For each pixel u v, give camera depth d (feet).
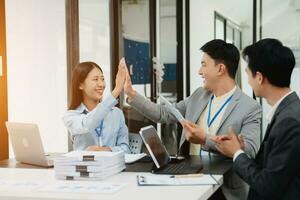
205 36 18.20
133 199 5.75
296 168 5.41
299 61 15.58
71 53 14.10
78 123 9.15
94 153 7.57
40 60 15.33
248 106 8.45
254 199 6.10
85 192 6.19
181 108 9.61
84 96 9.92
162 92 16.72
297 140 5.32
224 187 7.61
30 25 15.30
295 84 15.47
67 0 14.12
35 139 8.51
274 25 16.48
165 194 6.00
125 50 15.85
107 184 6.70
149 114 9.43
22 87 15.46
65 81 14.96
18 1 15.33
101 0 15.28
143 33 16.48
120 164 7.68
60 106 15.14
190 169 7.60
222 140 6.43
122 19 15.76
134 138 10.34
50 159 8.72
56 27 15.05
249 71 5.95
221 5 18.31
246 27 17.48
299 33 16.12
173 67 17.02
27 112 15.47
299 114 5.47
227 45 8.75
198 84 17.90
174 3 17.08
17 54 15.44
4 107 13.33
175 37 17.08
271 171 5.48
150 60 16.62
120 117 10.27
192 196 5.87
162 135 14.92
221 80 8.79
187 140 8.52
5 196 6.13
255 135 8.13
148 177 7.09
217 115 8.77
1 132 13.14
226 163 8.16
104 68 15.49
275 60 5.66
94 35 15.12
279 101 5.77
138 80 16.07
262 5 16.62
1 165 8.91
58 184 6.80
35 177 7.48
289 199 5.51
